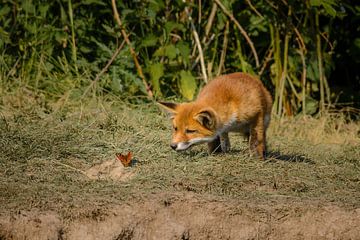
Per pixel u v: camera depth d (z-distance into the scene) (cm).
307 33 1547
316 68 1539
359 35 1631
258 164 1091
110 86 1463
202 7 1552
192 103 1105
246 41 1579
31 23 1509
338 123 1501
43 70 1485
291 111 1547
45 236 868
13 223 866
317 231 939
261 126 1138
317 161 1165
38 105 1360
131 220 913
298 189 1022
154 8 1459
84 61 1488
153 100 1424
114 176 1048
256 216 940
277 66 1524
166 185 999
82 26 1513
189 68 1509
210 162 1087
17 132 1163
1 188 945
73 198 929
